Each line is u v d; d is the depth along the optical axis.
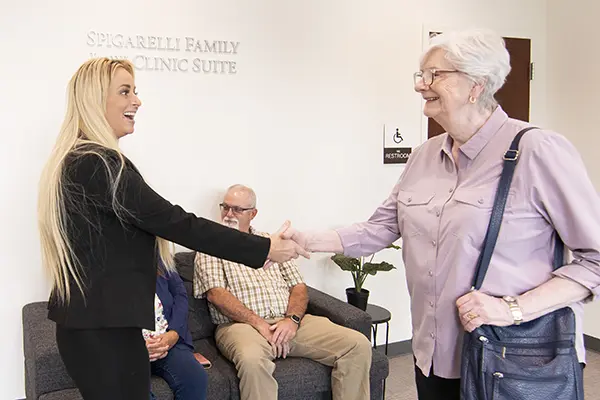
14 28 2.65
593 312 3.90
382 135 3.64
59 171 1.55
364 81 3.55
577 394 1.31
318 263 3.51
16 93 2.68
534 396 1.29
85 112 1.64
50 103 2.75
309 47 3.35
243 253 1.68
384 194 3.70
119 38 2.85
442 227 1.47
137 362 1.58
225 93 3.13
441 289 1.47
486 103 1.43
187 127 3.05
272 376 2.43
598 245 1.28
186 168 3.07
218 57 3.09
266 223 3.32
